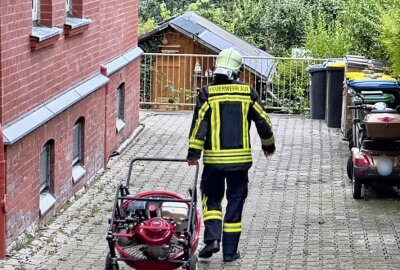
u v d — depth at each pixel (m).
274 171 14.08
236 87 9.30
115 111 14.96
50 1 10.83
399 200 12.24
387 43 14.15
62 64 11.39
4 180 9.20
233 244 9.42
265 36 29.84
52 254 9.65
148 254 8.28
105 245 10.05
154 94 21.06
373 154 11.96
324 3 29.53
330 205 11.98
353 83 14.39
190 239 8.35
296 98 19.77
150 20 29.34
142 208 8.59
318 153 15.46
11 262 9.25
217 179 9.31
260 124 9.34
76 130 12.52
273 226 10.92
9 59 9.36
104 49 14.03
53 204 11.10
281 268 9.25
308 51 22.64
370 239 10.34
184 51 23.06
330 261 9.48
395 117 11.84
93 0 12.95
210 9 31.64
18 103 9.71
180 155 15.15
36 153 10.38
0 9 9.02
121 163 14.42
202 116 9.18
